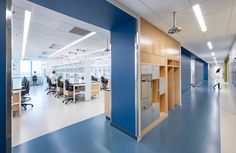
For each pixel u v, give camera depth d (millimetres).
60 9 2330
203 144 2584
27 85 5523
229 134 2973
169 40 4609
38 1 2049
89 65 6406
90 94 6402
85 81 6227
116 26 3188
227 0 2387
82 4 2146
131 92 2895
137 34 2795
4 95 1325
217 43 6141
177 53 5422
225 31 4199
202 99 6781
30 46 7461
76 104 5609
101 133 3074
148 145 2580
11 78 1378
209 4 2521
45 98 6863
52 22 3875
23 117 4047
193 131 3146
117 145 2586
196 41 5547
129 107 2949
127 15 2617
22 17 3521
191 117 4109
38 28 4426
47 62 14523
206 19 3240
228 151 2344
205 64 21953
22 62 13219
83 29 4574
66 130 3211
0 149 1314
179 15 2973
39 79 14344
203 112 4598
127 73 2977
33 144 2598
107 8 2326
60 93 7461
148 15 2916
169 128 3334
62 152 2361
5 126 1337
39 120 3811
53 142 2680
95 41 6250
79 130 3219
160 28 3756
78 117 4074
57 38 5707
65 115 4242
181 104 5750
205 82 17422
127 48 2953
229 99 6652
